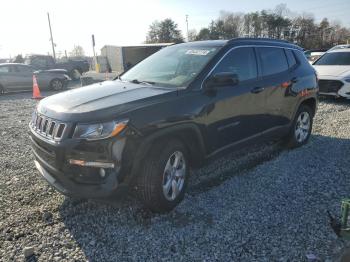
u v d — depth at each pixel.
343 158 5.36
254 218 3.60
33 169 5.06
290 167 5.00
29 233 3.37
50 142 3.36
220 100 4.12
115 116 3.25
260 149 5.80
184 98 3.78
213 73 4.14
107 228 3.45
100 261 2.97
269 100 4.96
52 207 3.87
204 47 4.59
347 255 2.83
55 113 3.46
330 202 3.93
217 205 3.89
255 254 3.03
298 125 5.85
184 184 3.88
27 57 23.17
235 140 4.49
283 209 3.78
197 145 3.96
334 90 10.00
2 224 3.52
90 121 3.23
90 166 3.24
